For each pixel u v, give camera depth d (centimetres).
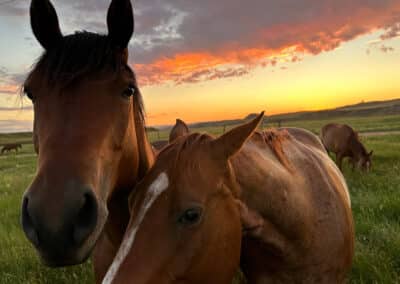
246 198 204
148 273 161
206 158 184
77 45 200
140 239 166
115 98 202
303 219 229
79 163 174
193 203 169
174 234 168
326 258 246
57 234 156
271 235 220
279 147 251
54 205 158
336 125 1348
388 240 436
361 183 841
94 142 186
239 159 207
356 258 405
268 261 237
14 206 771
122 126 207
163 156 190
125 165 226
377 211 554
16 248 506
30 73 207
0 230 592
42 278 429
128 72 216
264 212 213
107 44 207
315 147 369
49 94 191
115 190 237
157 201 171
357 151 1191
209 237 176
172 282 168
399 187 711
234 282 322
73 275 422
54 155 174
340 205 268
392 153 1315
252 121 185
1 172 1648
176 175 174
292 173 241
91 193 173
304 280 242
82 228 167
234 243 190
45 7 211
